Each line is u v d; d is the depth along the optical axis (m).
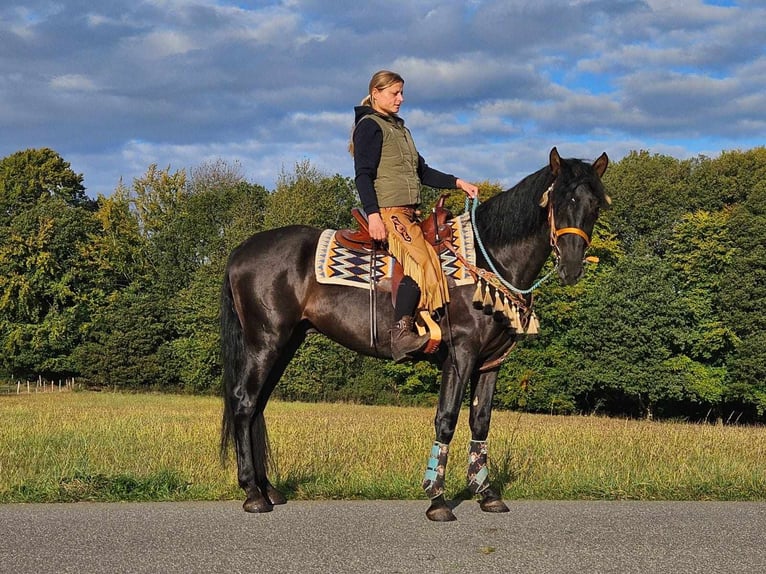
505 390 44.66
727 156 50.38
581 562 4.45
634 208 50.53
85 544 4.64
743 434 14.09
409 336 5.61
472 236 5.96
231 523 5.26
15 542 4.67
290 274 6.08
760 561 4.53
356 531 5.07
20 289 52.44
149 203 59.84
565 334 45.53
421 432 13.91
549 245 5.80
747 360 41.34
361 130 5.89
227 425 6.18
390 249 5.77
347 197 53.41
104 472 7.36
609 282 44.53
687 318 44.16
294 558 4.42
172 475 6.95
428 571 4.23
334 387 46.72
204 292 52.16
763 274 42.75
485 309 5.66
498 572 4.23
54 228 54.19
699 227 46.31
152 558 4.37
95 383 53.41
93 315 54.91
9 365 53.88
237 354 6.20
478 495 6.00
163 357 52.88
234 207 55.84
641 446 10.24
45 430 14.32
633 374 42.25
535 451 9.50
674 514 5.77
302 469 7.68
